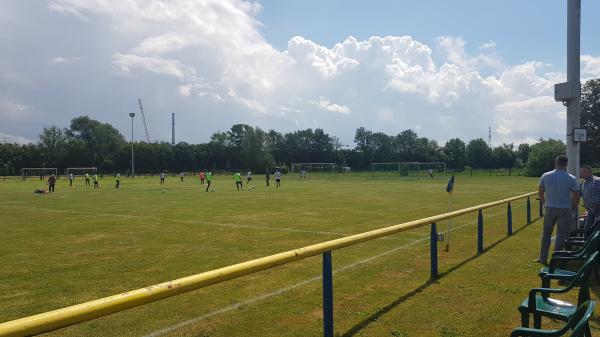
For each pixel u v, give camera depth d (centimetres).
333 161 14688
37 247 1207
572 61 1059
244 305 678
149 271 923
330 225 1628
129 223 1708
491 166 12638
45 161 11731
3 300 731
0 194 3706
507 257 984
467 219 1669
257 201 2770
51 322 269
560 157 884
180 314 642
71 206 2503
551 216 888
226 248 1176
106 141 13238
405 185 4919
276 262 435
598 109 7075
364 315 621
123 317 631
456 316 611
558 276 576
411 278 816
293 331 572
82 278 870
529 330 374
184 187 4766
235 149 13212
